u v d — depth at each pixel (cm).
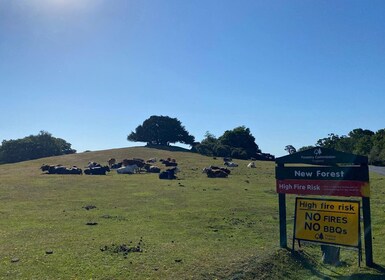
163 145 10444
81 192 2559
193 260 987
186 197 2280
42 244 1139
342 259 1069
